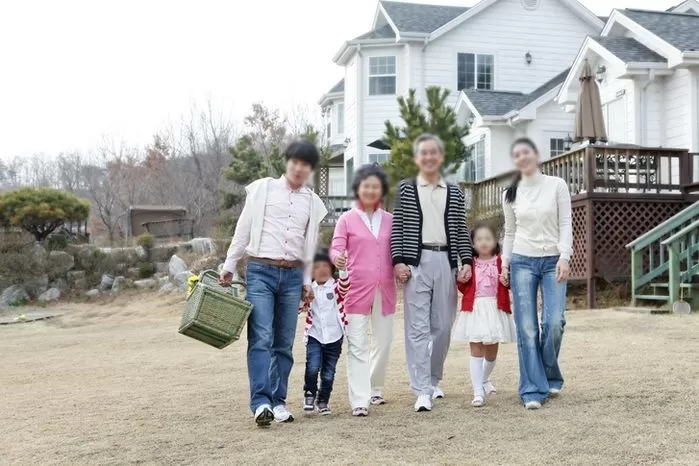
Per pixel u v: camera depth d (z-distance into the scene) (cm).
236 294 503
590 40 1728
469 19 2442
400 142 1310
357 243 499
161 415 520
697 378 553
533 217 502
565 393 524
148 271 2328
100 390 660
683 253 1130
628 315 1049
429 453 387
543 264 502
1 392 687
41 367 886
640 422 435
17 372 848
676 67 1559
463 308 521
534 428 430
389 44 2422
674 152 1317
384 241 504
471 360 514
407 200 502
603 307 1239
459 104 2280
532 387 493
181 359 871
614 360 655
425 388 495
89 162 4747
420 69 2400
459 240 510
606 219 1280
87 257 2367
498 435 418
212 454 403
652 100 1641
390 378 638
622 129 1703
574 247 1328
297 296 486
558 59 2506
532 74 2484
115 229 3812
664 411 459
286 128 4022
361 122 2477
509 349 783
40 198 2428
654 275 1176
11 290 2220
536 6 2486
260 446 414
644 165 1350
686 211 1170
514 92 2286
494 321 509
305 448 404
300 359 805
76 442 447
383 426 452
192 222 2978
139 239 2417
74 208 2486
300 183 487
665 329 871
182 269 2255
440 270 498
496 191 1545
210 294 449
